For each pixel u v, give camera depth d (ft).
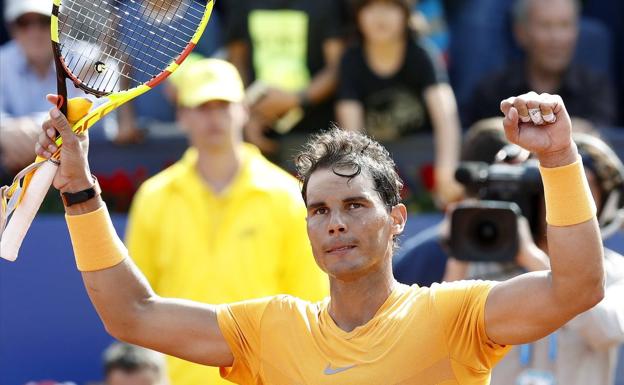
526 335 29.17
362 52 67.00
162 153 68.23
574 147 28.50
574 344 42.04
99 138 67.92
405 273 48.73
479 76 75.51
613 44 81.25
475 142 47.57
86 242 30.94
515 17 72.79
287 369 30.22
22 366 62.95
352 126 66.44
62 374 63.00
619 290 42.01
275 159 67.97
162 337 31.22
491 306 29.43
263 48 69.62
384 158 30.63
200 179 52.95
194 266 51.78
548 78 71.67
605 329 41.14
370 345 29.58
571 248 28.30
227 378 31.68
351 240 29.45
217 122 52.75
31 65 67.72
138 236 53.16
